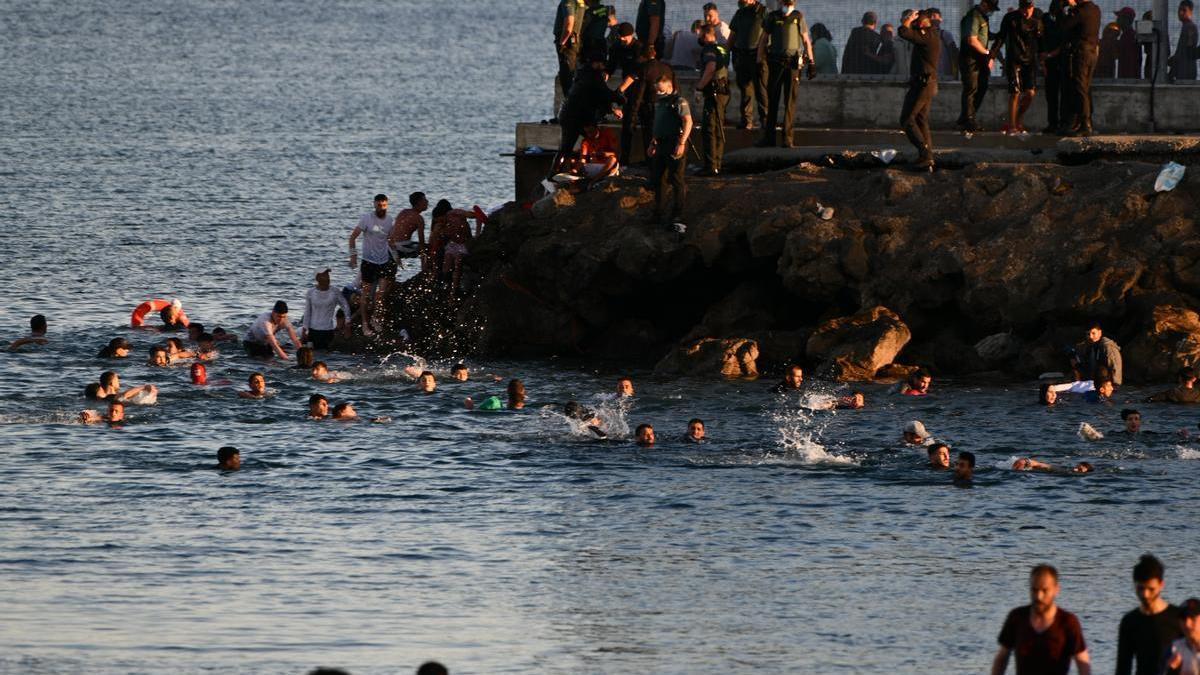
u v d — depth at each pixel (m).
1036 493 84.88
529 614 66.75
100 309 144.25
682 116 120.19
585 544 77.00
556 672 59.16
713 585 70.75
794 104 130.38
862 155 126.69
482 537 78.25
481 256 128.88
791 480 87.94
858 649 61.97
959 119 129.38
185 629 64.31
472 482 87.94
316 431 98.94
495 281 127.44
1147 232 113.94
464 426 100.44
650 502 84.06
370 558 74.88
